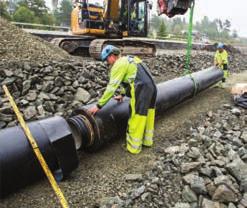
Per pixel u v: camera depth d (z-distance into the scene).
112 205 3.34
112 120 4.64
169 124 6.10
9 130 3.63
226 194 3.33
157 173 3.97
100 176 4.09
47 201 3.56
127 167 4.33
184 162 4.13
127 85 4.58
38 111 5.76
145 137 4.94
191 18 9.93
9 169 3.40
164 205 3.34
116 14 13.40
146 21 14.02
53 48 11.17
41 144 3.66
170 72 12.09
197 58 16.38
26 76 6.96
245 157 4.25
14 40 9.54
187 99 7.45
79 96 6.73
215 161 4.07
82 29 13.41
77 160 3.93
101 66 8.78
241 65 17.84
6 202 3.52
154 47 14.85
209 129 5.59
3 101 5.96
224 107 7.24
